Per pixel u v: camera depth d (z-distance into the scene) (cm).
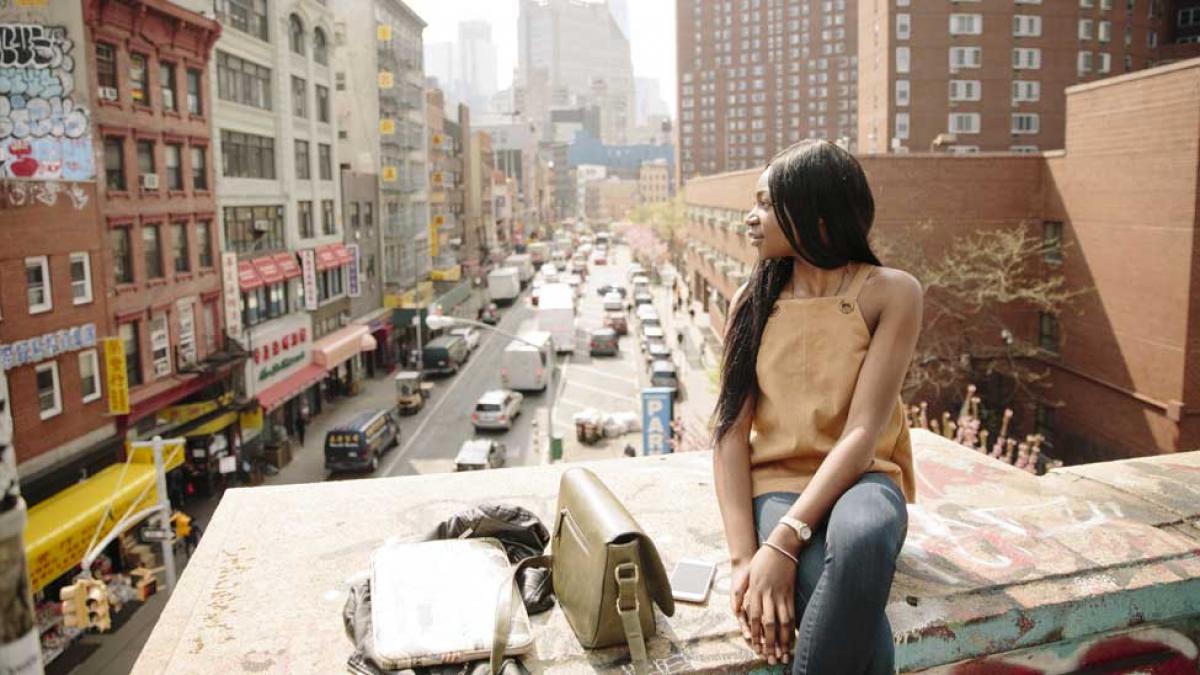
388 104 5747
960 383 3284
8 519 164
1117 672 246
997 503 311
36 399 2098
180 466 2848
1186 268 2547
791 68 16188
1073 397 3155
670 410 2917
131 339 2592
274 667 216
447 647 207
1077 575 250
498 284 8406
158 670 220
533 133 19225
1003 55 6669
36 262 2122
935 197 3284
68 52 2258
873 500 199
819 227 223
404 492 335
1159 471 347
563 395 4844
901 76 6619
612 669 204
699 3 16562
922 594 236
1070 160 3103
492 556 247
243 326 3462
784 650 202
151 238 2734
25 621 169
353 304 5028
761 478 231
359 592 239
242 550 286
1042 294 3017
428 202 7000
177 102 2900
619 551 205
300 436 3822
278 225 3856
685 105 16850
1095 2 6756
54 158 2189
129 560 2183
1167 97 2602
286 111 3869
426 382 5047
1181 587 249
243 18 3500
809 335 227
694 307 8250
